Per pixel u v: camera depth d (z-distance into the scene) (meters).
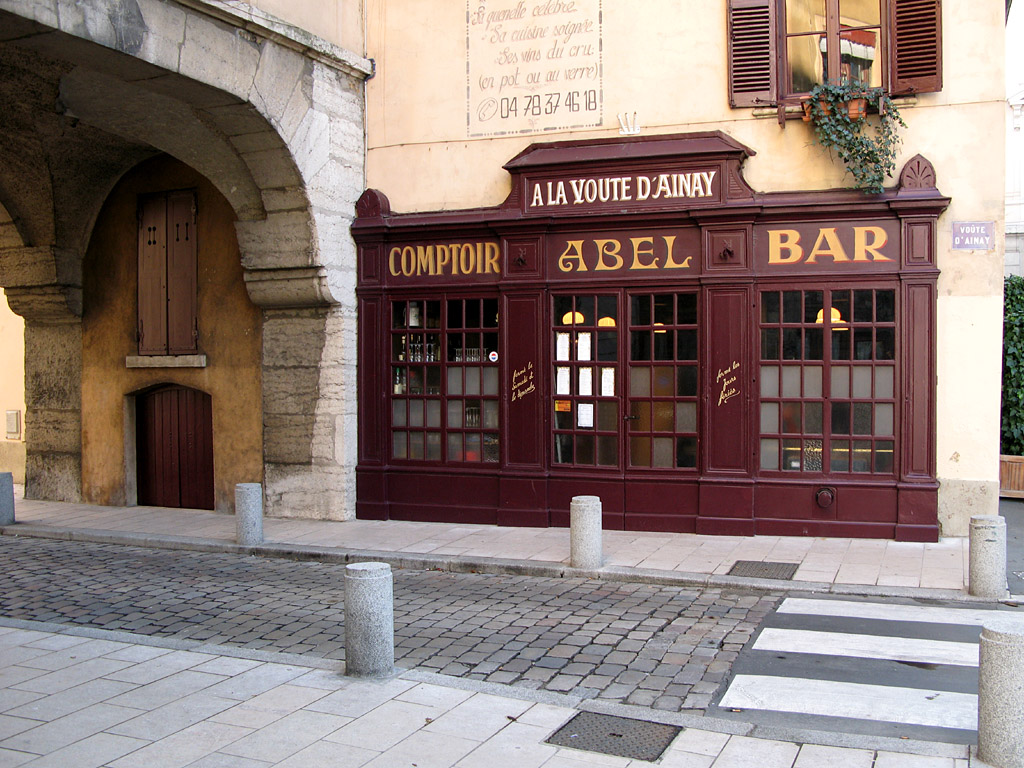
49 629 7.03
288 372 12.04
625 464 10.91
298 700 5.41
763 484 10.39
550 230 11.09
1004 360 14.11
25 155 12.13
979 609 7.57
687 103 10.82
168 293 12.98
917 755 4.59
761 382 10.45
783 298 10.37
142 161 13.10
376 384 11.89
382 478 11.85
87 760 4.59
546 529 11.09
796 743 4.77
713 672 6.03
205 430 13.05
